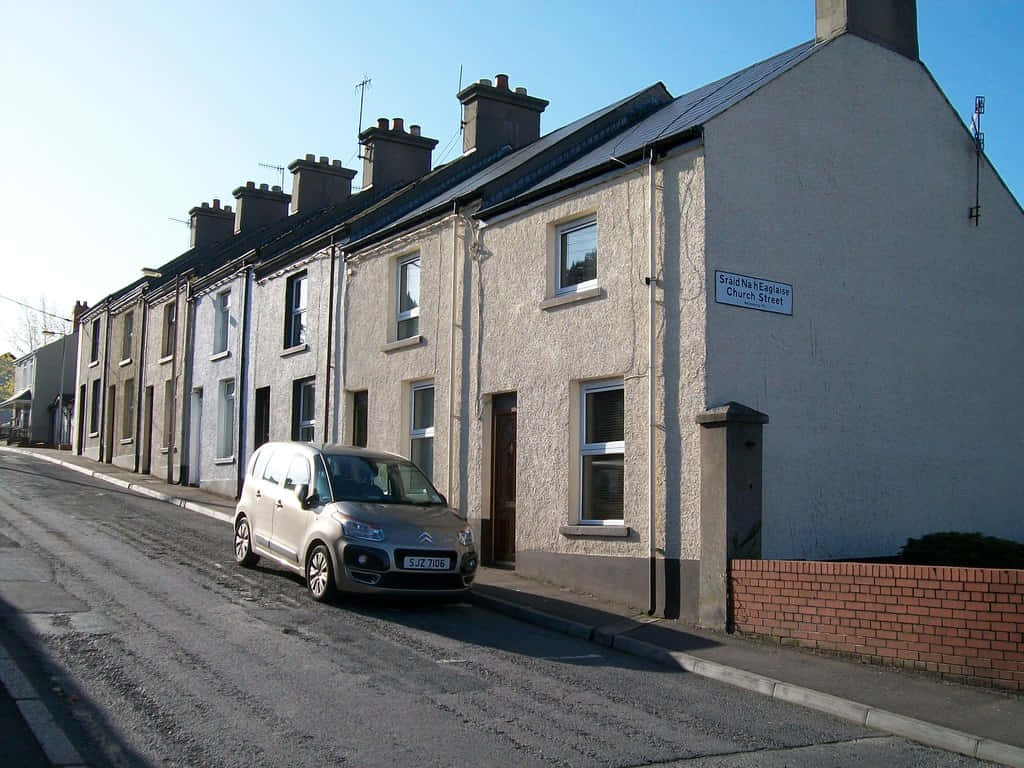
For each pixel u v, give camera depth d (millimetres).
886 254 12492
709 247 10555
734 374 10594
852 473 11633
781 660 8555
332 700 6645
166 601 9625
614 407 11758
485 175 17844
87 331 36219
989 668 7738
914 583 8258
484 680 7520
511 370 13250
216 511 18672
